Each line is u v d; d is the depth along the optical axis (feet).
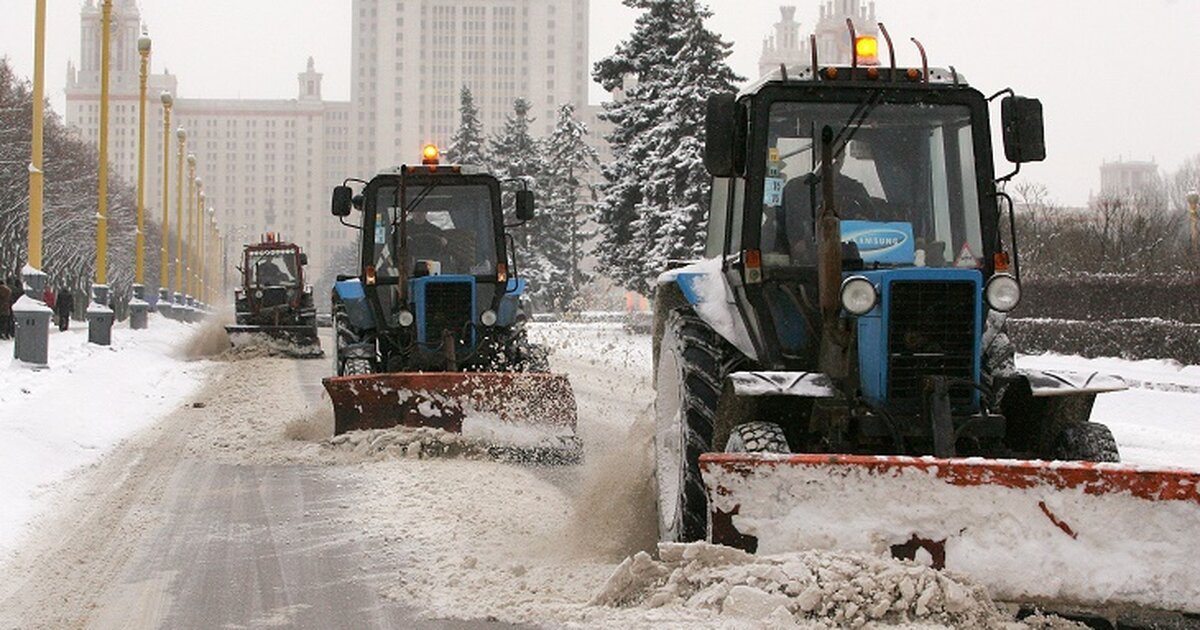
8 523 27.53
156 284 341.21
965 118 24.58
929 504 18.16
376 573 23.30
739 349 23.36
